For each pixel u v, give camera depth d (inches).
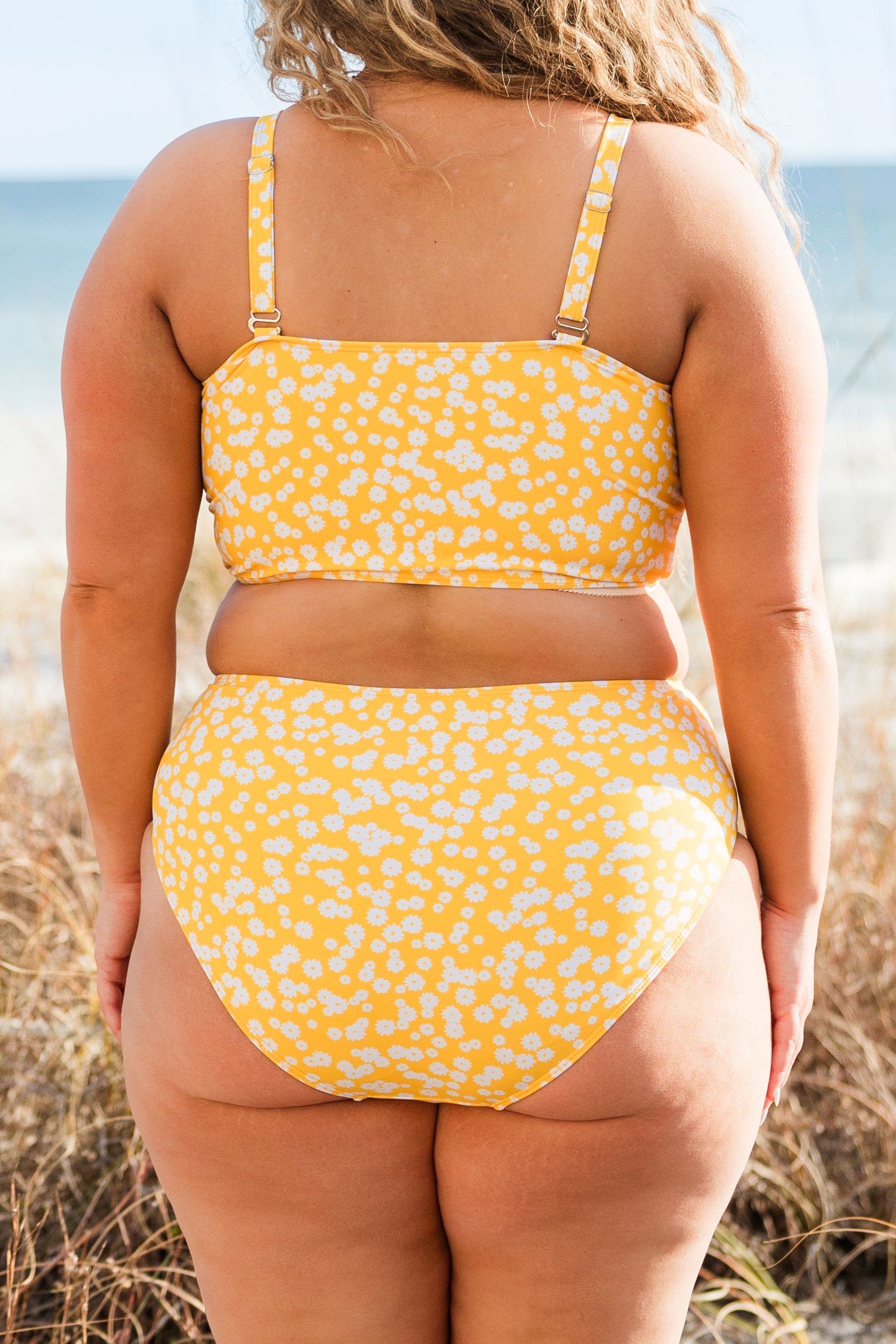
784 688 40.3
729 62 44.0
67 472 41.8
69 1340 64.4
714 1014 38.6
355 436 37.9
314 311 37.8
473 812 36.9
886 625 130.0
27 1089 77.2
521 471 37.8
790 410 37.8
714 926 38.8
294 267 37.8
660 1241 40.5
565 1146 38.7
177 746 42.0
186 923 39.8
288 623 39.8
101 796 45.7
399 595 39.1
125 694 44.0
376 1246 42.1
